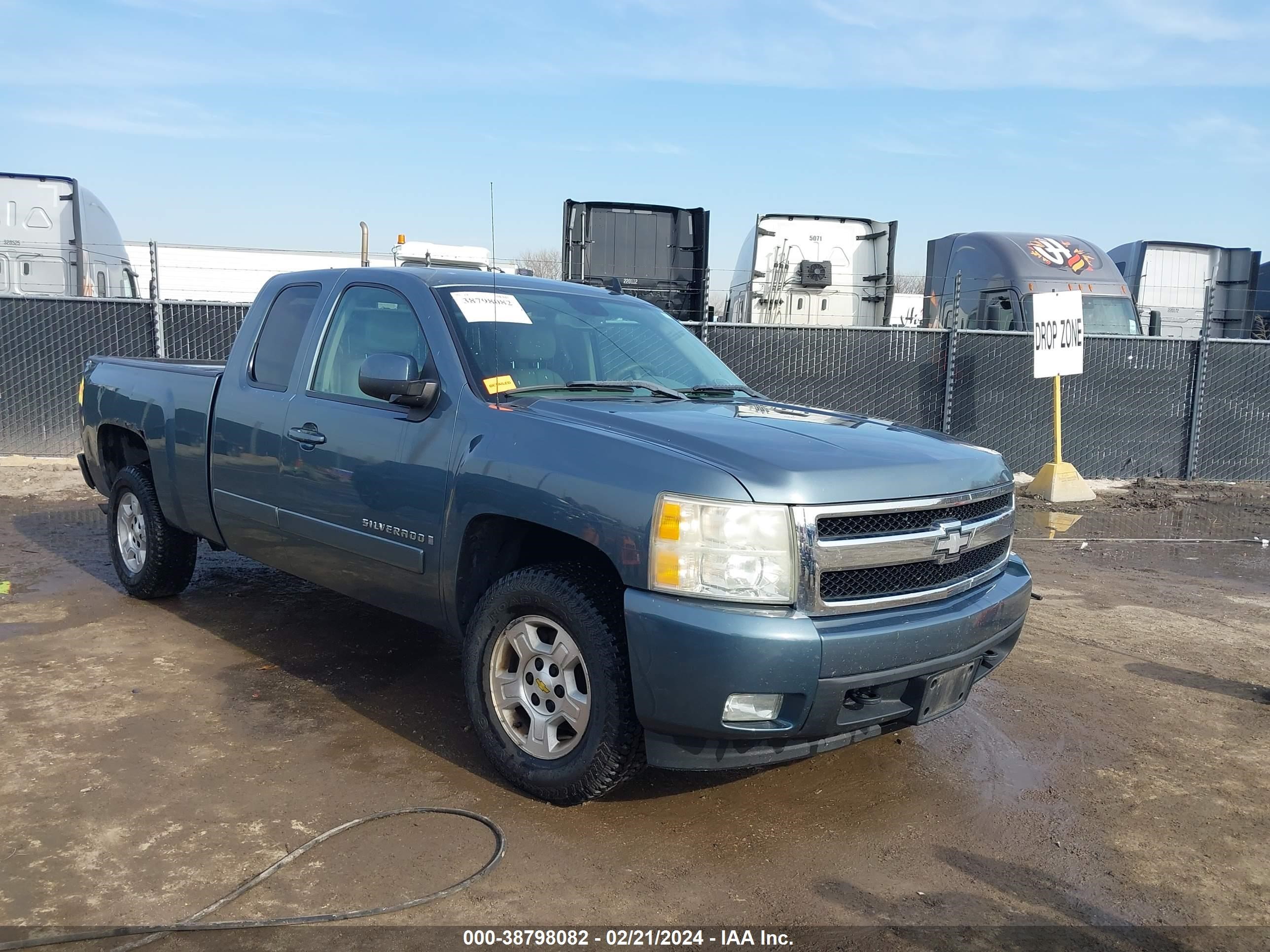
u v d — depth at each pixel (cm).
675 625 297
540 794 343
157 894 283
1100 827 348
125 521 595
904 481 327
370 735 402
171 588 581
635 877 302
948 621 326
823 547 305
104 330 1080
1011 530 392
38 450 1090
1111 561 802
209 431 501
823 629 302
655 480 310
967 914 291
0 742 381
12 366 1071
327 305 459
